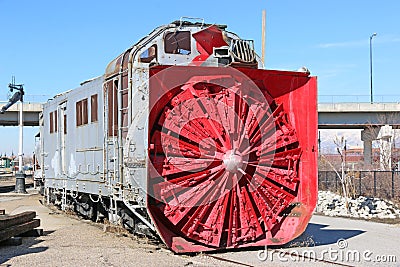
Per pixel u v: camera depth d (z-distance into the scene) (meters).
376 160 49.16
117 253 11.21
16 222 13.34
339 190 27.73
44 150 22.52
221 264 9.99
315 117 12.11
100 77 14.72
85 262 10.36
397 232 15.30
